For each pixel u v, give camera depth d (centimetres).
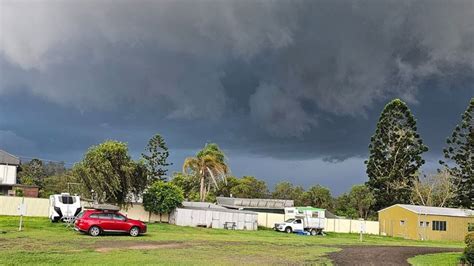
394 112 7838
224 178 6425
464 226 6006
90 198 4562
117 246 2388
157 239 2933
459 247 4034
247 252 2414
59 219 3838
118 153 4675
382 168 7831
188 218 5031
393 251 2936
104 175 4547
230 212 5225
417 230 5784
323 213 5450
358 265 2047
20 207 3092
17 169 6800
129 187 4706
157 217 5069
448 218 5962
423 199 7856
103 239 2727
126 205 4784
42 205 4797
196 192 6750
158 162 7719
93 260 1808
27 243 2319
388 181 7669
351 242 3884
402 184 7694
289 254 2397
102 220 3008
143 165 4856
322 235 5294
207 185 6694
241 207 6384
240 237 3719
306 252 2541
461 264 2327
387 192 7669
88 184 4550
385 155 7856
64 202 3866
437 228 5888
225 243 2912
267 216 5803
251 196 9525
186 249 2416
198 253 2252
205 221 5097
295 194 10356
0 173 6294
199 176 6375
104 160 4572
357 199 9738
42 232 2988
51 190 8006
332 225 6103
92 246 2328
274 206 6500
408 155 7750
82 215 3033
